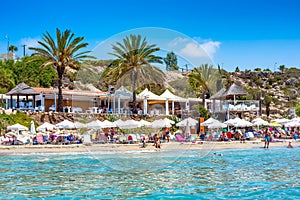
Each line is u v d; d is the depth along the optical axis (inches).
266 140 887.1
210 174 418.0
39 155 681.0
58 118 1041.5
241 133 1091.9
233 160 590.9
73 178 398.3
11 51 2807.6
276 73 3356.3
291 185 359.9
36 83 1918.1
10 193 329.4
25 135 973.8
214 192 323.9
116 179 372.5
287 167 497.7
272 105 2536.9
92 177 395.9
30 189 345.4
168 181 359.6
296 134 1167.0
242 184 363.3
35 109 1208.8
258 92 2674.7
